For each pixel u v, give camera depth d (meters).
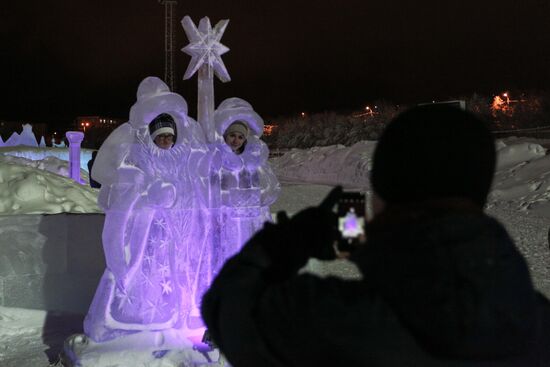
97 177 3.86
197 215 4.05
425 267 0.94
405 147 1.04
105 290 3.89
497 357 0.92
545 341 0.99
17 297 5.14
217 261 4.09
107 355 3.73
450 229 0.98
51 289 5.22
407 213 1.05
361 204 1.13
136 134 3.90
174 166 3.96
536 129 25.47
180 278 3.98
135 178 3.82
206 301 1.14
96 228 5.29
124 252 3.84
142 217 3.87
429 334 0.92
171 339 3.87
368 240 1.05
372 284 0.99
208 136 4.21
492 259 0.95
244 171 4.22
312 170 25.52
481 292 0.91
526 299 0.95
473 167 1.03
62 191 6.88
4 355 4.32
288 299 1.00
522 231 10.57
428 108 1.08
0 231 5.15
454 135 1.03
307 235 1.11
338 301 0.98
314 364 0.97
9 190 6.49
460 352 0.90
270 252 1.11
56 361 4.19
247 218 4.21
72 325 4.97
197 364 3.78
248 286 1.06
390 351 0.94
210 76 4.26
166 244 3.94
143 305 3.88
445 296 0.91
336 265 6.97
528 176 15.63
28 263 5.17
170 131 3.97
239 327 1.03
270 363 1.02
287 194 16.27
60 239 5.27
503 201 14.10
